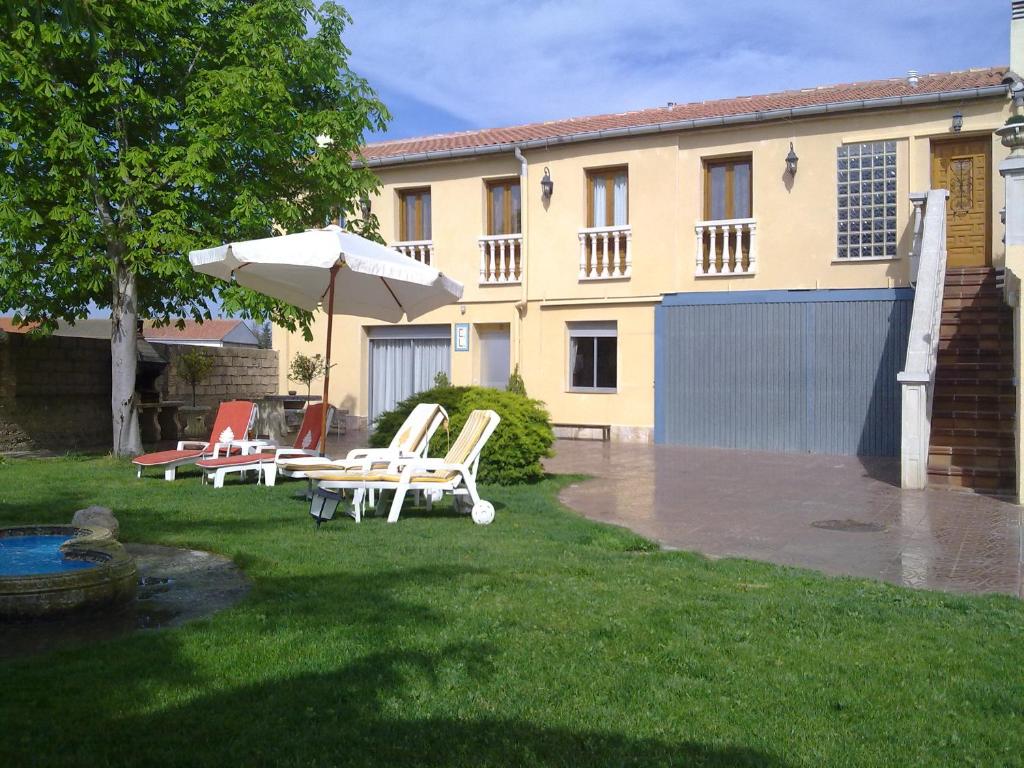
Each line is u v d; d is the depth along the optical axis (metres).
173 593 5.88
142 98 13.16
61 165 13.09
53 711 3.77
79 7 5.51
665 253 18.20
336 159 14.65
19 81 12.47
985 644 4.95
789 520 9.42
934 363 12.34
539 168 19.42
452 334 20.61
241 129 13.25
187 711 3.79
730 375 17.58
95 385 17.38
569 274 19.20
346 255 9.07
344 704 3.91
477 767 3.36
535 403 12.48
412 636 4.80
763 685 4.26
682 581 6.33
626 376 18.67
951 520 9.40
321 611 5.26
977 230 16.28
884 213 16.50
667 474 13.28
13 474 11.89
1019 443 10.48
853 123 16.69
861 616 5.45
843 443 16.56
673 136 18.05
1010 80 15.32
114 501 9.52
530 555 7.11
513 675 4.30
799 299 16.97
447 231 20.62
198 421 19.31
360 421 21.75
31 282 13.12
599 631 4.99
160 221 12.96
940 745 3.64
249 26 13.62
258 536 7.62
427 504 9.59
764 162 17.36
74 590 5.16
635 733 3.69
